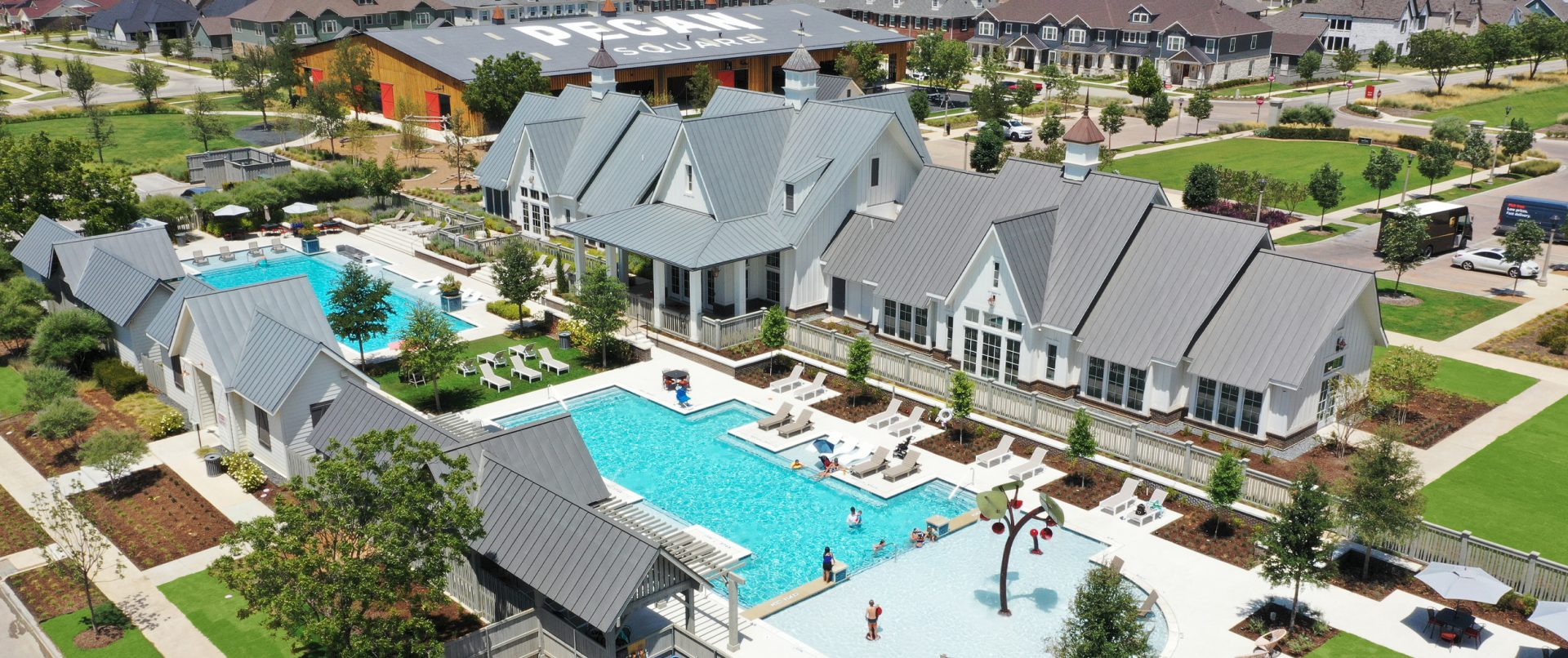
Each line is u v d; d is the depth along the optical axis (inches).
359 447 1259.8
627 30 5295.3
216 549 1617.9
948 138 4707.2
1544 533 1619.1
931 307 2220.7
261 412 1819.6
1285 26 6624.0
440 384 2224.4
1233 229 1920.5
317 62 5285.4
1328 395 1905.8
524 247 2559.1
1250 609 1461.6
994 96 4618.6
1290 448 1831.9
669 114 3058.6
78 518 1507.1
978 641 1412.4
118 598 1497.3
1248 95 5787.4
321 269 2955.2
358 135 4173.2
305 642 1391.5
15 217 2758.4
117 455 1752.0
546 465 1499.8
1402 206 3036.4
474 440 1465.3
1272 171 4035.4
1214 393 1893.5
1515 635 1393.9
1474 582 1337.4
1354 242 3171.8
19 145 2967.5
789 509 1761.8
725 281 2502.5
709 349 2333.9
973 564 1596.9
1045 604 1491.1
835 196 2405.3
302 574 1157.1
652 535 1405.0
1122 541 1627.7
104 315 2230.6
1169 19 6127.0
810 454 1946.4
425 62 4616.1
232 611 1467.8
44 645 1382.9
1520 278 2856.8
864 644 1408.7
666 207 2554.1
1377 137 4517.7
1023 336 2039.9
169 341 1980.8
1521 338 2433.6
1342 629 1413.6
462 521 1257.4
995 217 2201.0
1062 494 1771.7
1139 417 1958.7
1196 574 1544.0
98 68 6604.3
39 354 2209.6
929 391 2107.5
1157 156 4367.6
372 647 1202.6
